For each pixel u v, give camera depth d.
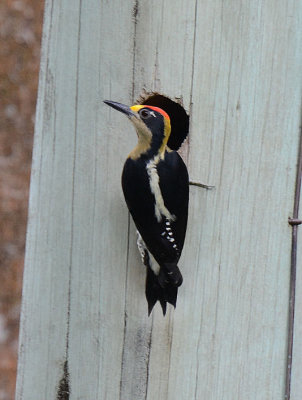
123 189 6.87
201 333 7.28
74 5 7.38
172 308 7.25
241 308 7.30
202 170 7.23
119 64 7.27
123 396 7.31
